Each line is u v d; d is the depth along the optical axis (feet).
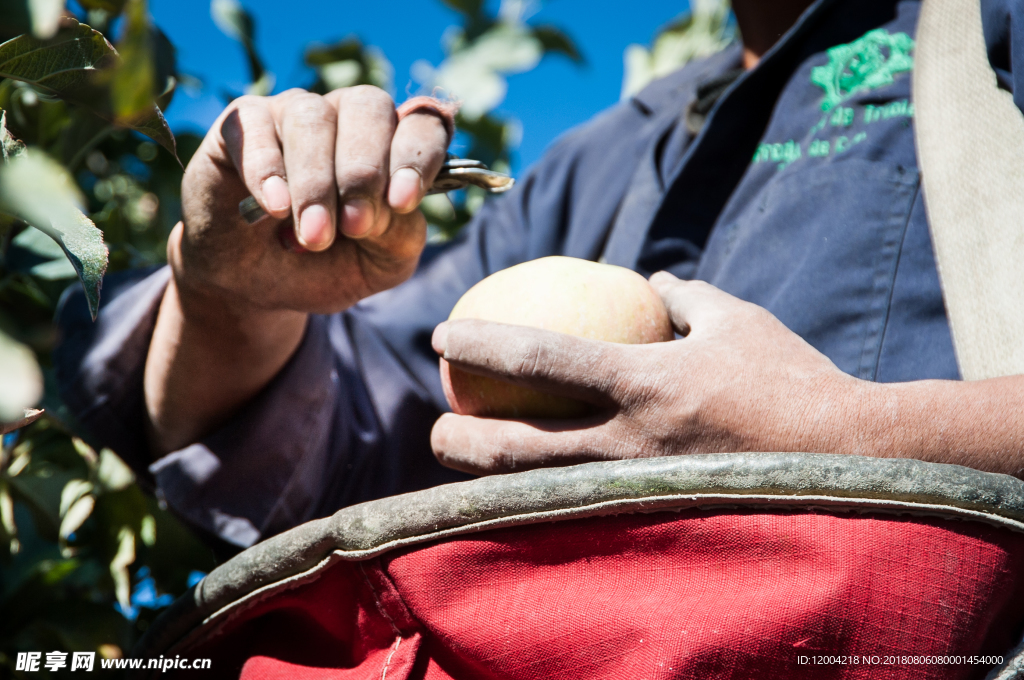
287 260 2.98
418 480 4.13
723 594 2.24
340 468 3.95
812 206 3.62
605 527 2.30
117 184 5.88
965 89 3.33
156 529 4.66
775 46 4.03
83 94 2.20
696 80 5.12
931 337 3.27
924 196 3.41
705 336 2.64
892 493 2.20
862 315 3.34
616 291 2.97
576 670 2.27
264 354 3.49
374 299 4.66
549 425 2.60
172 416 3.58
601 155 5.16
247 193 2.88
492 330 2.62
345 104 2.72
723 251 3.94
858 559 2.18
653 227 4.18
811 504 2.22
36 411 2.29
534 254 5.01
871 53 3.90
